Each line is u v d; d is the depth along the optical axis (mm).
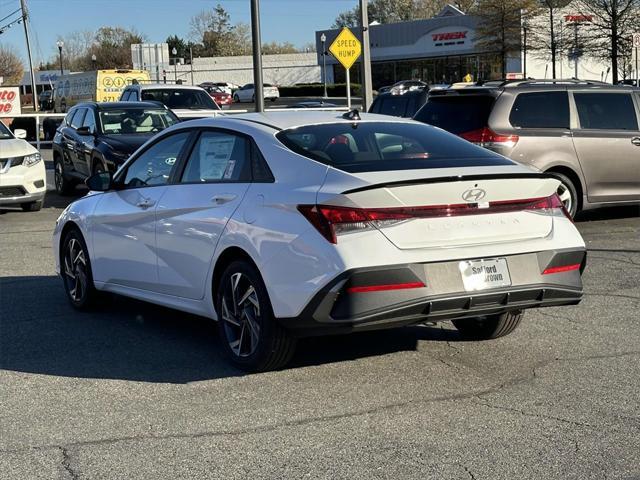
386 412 4750
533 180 5172
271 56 92688
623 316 6891
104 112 15758
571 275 5336
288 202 5066
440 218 4926
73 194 17625
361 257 4734
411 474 3922
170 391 5207
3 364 5859
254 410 4828
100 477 3975
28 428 4637
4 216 14109
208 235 5672
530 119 11094
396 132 5840
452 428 4492
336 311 4781
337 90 68875
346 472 3959
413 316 4871
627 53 36938
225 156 5855
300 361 5762
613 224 11977
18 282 8750
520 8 46250
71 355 6055
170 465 4094
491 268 5023
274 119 5914
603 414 4668
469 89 11273
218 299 5648
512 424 4531
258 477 3930
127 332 6684
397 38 60031
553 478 3865
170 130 6578
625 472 3920
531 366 5578
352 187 4805
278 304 5047
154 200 6320
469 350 5984
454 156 5469
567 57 47531
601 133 11359
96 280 7113
